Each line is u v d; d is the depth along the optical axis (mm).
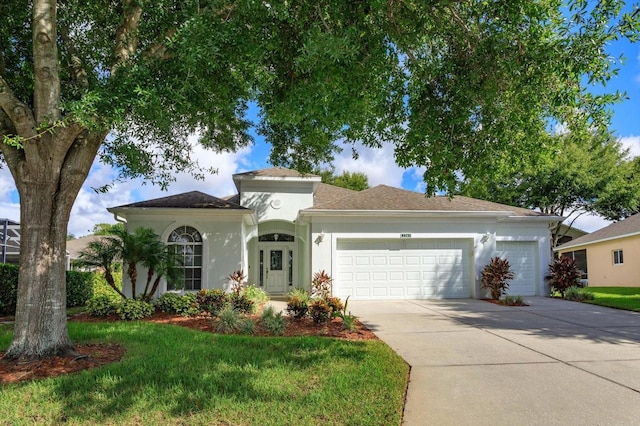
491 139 6496
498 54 5531
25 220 6410
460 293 16203
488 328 9820
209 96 6988
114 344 7484
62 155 6406
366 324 10336
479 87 5844
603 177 26594
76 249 27062
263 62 6133
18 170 6383
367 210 15523
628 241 23547
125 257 11359
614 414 4703
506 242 17703
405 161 7480
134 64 6270
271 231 18922
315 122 7977
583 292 15734
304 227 17422
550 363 6785
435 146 6508
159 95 5836
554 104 5793
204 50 5328
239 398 4910
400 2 5809
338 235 15664
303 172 14125
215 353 6906
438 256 16234
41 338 6297
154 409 4582
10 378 5594
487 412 4777
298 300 10477
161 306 11375
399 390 5262
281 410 4605
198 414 4477
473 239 16266
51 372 5832
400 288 15914
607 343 8219
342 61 5258
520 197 29250
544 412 4770
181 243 14062
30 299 6332
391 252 16031
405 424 4473
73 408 4605
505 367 6555
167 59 6742
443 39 6414
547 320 10977
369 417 4434
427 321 10781
